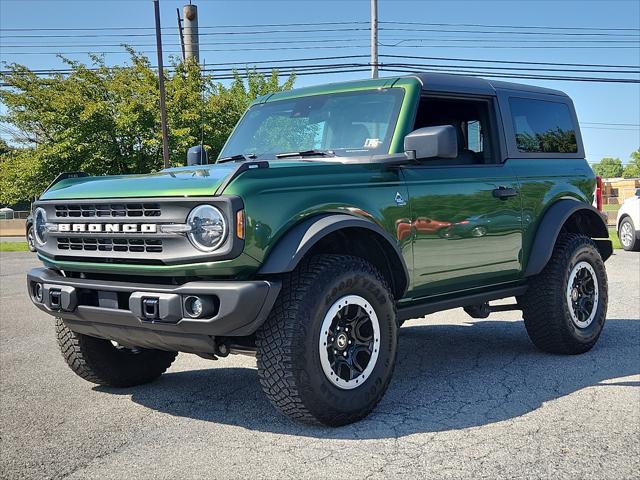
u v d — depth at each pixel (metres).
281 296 3.86
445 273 4.85
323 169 4.16
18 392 5.01
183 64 26.25
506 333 6.95
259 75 28.25
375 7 26.47
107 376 4.92
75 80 25.72
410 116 4.75
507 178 5.38
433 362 5.70
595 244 6.25
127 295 3.92
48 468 3.53
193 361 5.99
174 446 3.82
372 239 4.41
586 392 4.73
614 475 3.33
